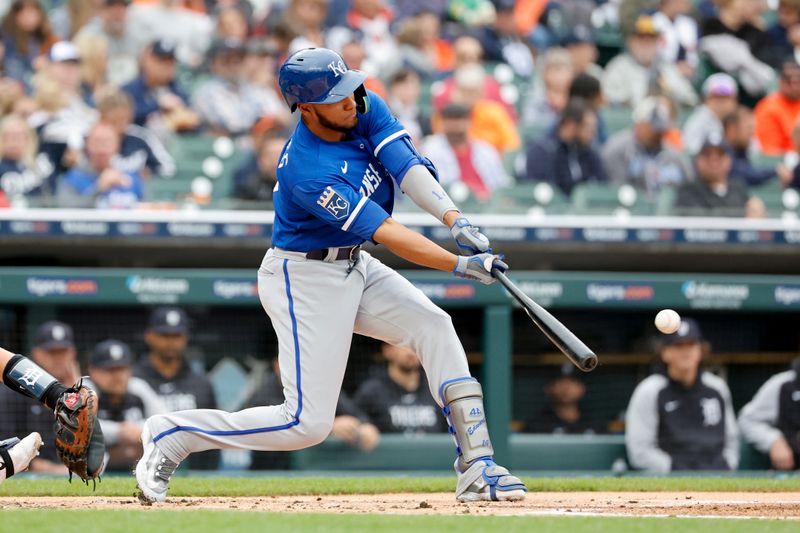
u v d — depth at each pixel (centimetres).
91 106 4134
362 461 3225
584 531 1281
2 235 3447
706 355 3591
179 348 3189
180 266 3684
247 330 3369
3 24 4225
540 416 3488
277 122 3972
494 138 4288
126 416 3105
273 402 3319
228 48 4238
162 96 4166
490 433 3256
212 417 1653
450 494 2191
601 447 3331
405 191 1642
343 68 1562
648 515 1555
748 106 4991
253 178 3778
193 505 1697
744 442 3419
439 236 3572
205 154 3944
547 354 3497
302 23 4516
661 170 4197
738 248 3769
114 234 3494
